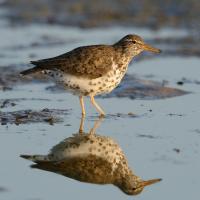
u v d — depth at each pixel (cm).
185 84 2006
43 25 2895
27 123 1600
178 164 1318
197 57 2353
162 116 1667
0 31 2792
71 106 1769
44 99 1838
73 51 1659
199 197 1161
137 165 1321
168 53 2406
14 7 3206
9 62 2261
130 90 1914
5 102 1783
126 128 1571
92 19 2955
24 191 1182
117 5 3158
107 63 1631
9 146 1431
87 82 1634
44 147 1432
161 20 2881
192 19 2880
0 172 1279
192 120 1628
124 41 1681
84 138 1498
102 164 1343
